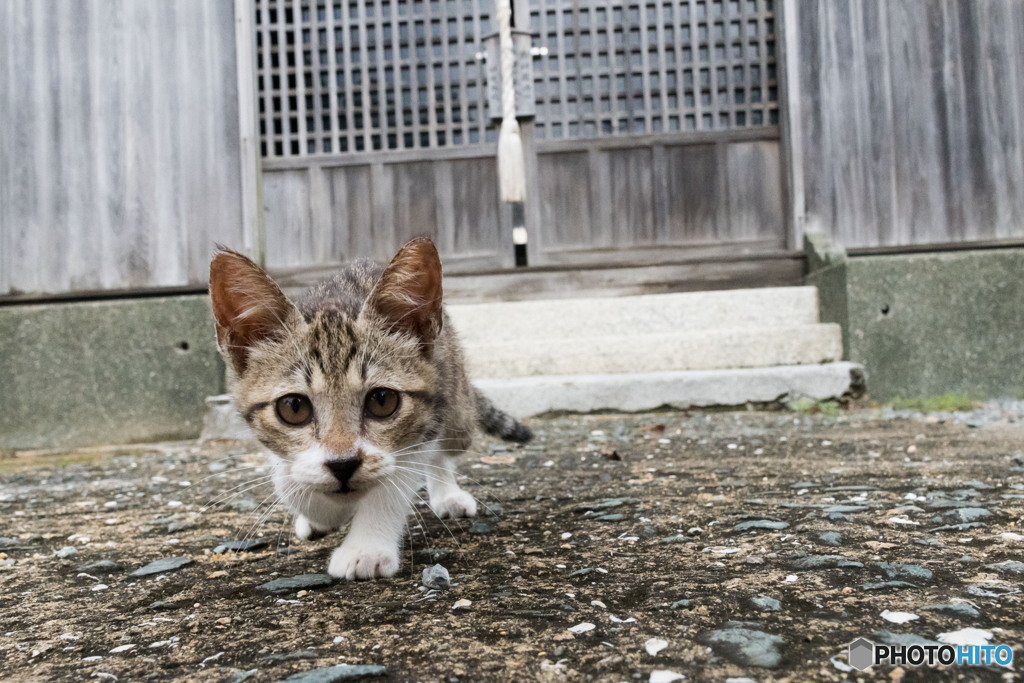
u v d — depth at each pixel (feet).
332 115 9.55
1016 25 8.82
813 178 9.04
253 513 5.21
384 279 3.75
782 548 3.62
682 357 8.41
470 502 4.78
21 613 3.26
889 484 5.02
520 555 3.79
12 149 8.77
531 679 2.33
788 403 7.98
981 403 7.98
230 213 8.87
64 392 8.44
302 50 9.53
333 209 9.56
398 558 3.72
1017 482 4.89
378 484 3.66
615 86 9.55
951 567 3.22
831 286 8.55
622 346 8.44
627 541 3.94
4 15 8.77
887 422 7.16
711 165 9.49
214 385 8.39
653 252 9.51
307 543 4.30
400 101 9.55
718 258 9.18
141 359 8.41
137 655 2.71
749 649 2.46
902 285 8.30
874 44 8.94
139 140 8.82
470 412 4.93
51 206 8.78
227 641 2.80
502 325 8.84
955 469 5.36
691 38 9.46
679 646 2.53
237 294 3.68
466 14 9.54
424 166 9.56
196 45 8.84
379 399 3.63
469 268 9.53
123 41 8.82
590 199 9.55
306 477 3.43
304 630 2.87
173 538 4.56
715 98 9.46
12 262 8.75
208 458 7.08
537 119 9.62
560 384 7.98
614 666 2.40
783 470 5.56
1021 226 8.82
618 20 9.56
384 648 2.64
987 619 2.65
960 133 8.87
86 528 4.94
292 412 3.60
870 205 8.98
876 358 8.30
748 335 8.39
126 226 8.82
